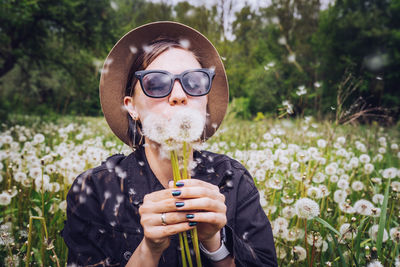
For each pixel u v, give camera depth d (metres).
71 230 1.17
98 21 14.59
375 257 1.25
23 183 1.98
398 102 14.59
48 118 9.28
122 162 1.26
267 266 1.15
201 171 1.22
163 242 0.91
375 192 1.92
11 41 16.31
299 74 4.07
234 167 1.30
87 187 1.19
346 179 2.21
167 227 0.86
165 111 1.04
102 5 14.61
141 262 0.94
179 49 1.16
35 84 18.36
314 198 1.75
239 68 3.94
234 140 4.11
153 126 0.88
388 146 4.29
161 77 1.04
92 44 15.80
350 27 15.88
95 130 6.72
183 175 0.90
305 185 1.79
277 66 3.90
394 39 16.39
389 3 17.95
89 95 7.49
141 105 1.11
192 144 0.92
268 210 1.68
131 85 1.18
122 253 1.10
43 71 17.84
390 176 2.13
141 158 1.20
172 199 0.86
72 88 14.20
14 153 2.53
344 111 2.80
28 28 15.66
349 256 1.36
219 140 3.85
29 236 1.24
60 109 14.34
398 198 1.73
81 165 2.15
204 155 1.26
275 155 2.41
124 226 1.12
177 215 0.86
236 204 1.21
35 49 16.86
